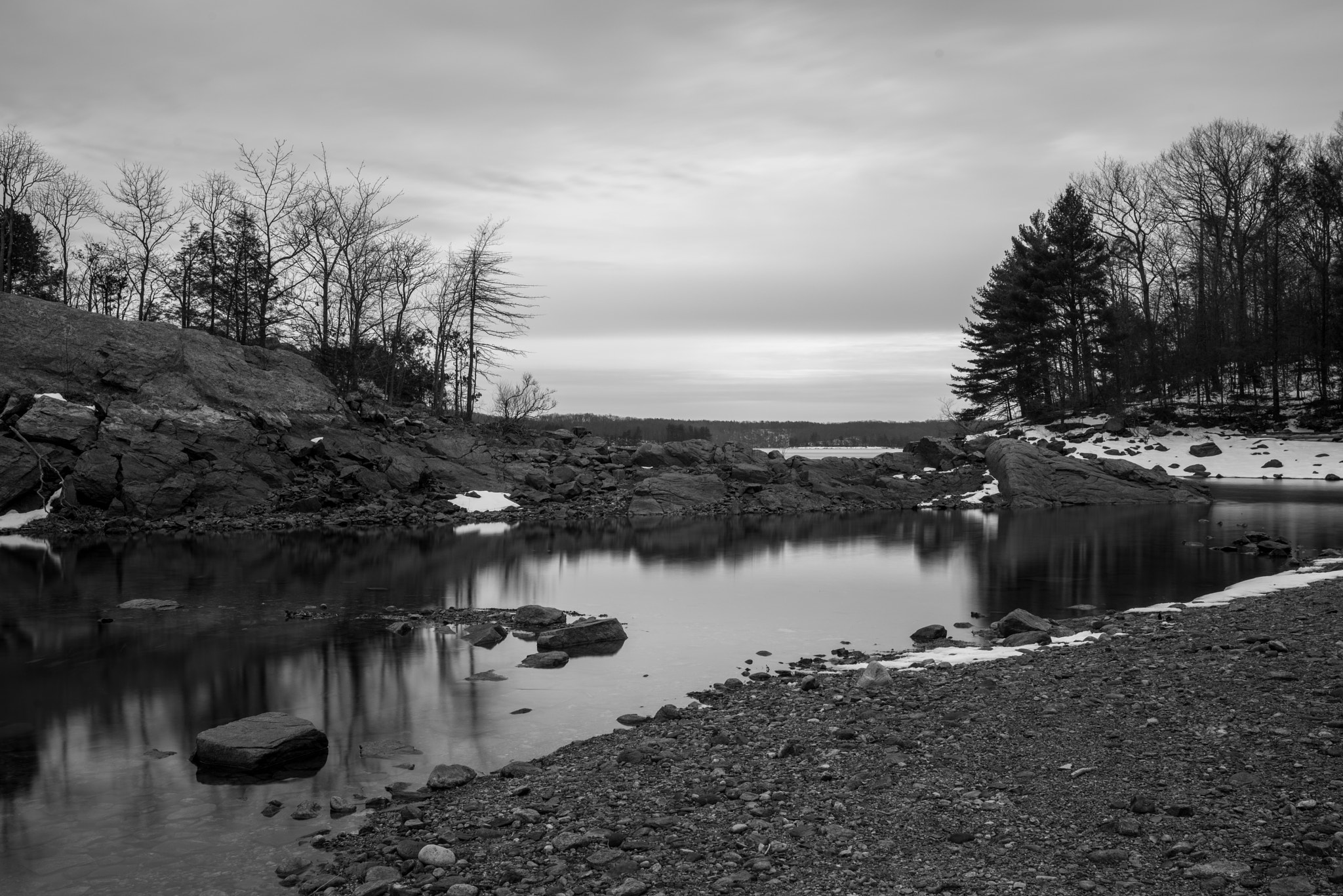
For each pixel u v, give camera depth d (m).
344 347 47.06
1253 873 5.27
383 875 5.93
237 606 16.53
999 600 17.61
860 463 48.44
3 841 6.84
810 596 18.22
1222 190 68.75
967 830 6.14
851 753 7.93
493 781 7.92
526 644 13.82
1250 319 67.56
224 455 31.33
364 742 9.20
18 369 30.36
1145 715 8.30
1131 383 68.75
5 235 48.59
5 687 11.25
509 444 45.50
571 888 5.64
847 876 5.59
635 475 42.34
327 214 44.56
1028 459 43.25
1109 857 5.59
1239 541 24.59
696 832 6.40
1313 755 6.96
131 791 7.88
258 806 7.52
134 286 48.41
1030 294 65.88
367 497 33.12
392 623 15.09
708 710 9.95
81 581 18.95
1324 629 11.21
